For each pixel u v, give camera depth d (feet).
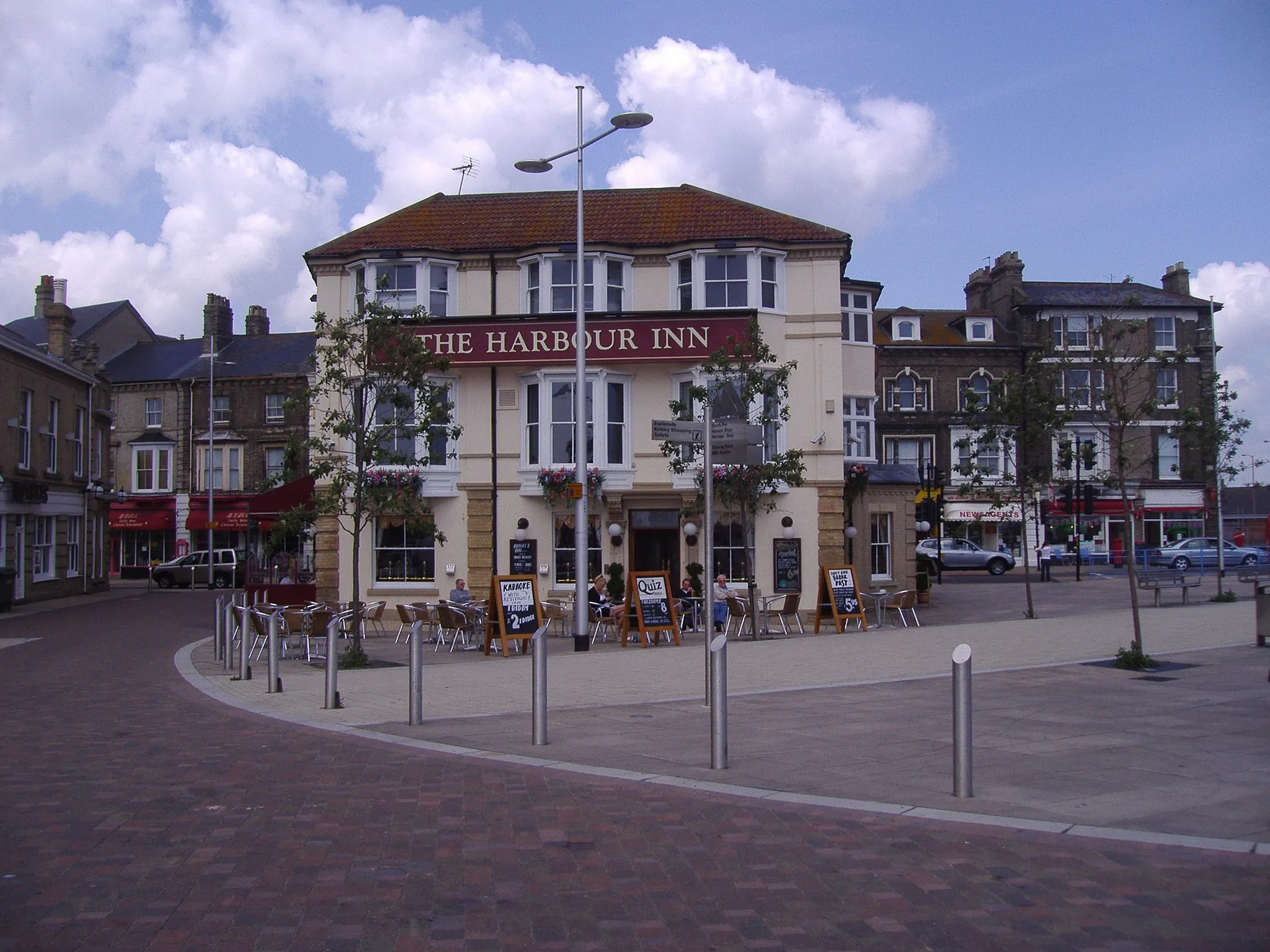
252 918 16.89
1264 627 53.98
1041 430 78.89
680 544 83.61
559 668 52.06
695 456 43.52
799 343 82.69
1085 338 173.06
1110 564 168.14
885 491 92.84
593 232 86.07
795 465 69.10
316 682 48.34
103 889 18.31
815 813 22.79
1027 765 27.37
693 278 82.79
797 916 16.79
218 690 45.91
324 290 85.76
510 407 82.99
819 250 83.10
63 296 135.64
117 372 189.67
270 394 179.52
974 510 169.78
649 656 57.16
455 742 31.86
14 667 56.54
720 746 27.30
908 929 16.16
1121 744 30.09
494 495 82.84
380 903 17.57
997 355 172.35
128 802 24.56
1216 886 17.81
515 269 85.05
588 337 80.38
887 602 77.66
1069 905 17.03
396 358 58.54
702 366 77.66
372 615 71.20
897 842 20.57
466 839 21.26
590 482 80.02
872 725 33.73
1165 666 46.91
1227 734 31.60
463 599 71.41
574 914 16.99
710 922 16.60
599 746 30.78
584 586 63.82
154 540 184.03
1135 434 172.14
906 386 172.45
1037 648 55.47
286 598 82.28
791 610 71.67
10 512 109.70
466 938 16.03
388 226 89.20
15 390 111.86
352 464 80.33
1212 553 153.89
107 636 77.30
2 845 20.99
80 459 132.77
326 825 22.39
